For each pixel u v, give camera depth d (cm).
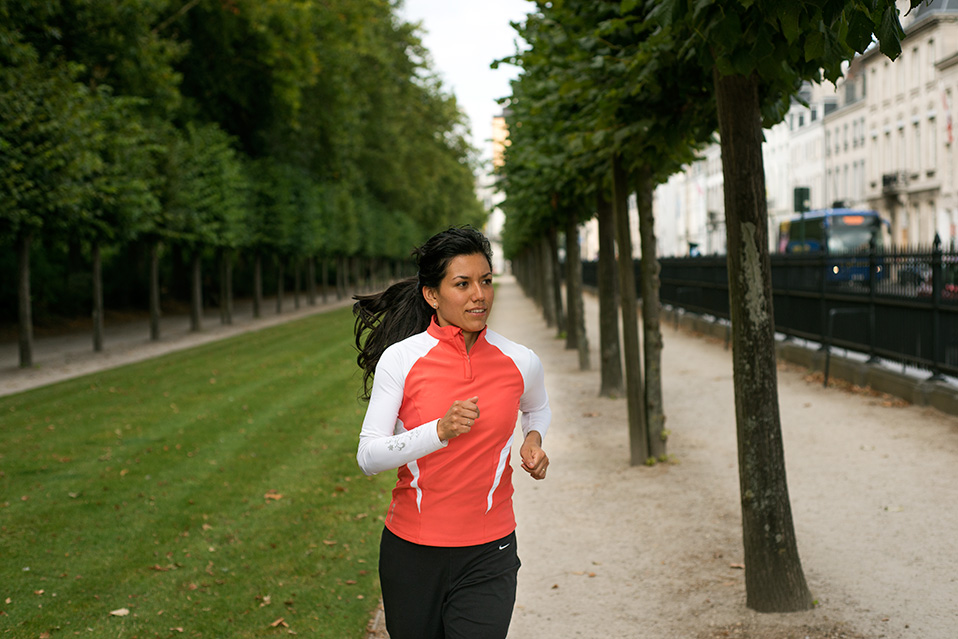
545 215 1584
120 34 2055
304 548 550
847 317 1215
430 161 5444
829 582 460
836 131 5728
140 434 963
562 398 1155
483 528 257
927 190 4472
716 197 7031
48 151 1555
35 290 2886
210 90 2817
